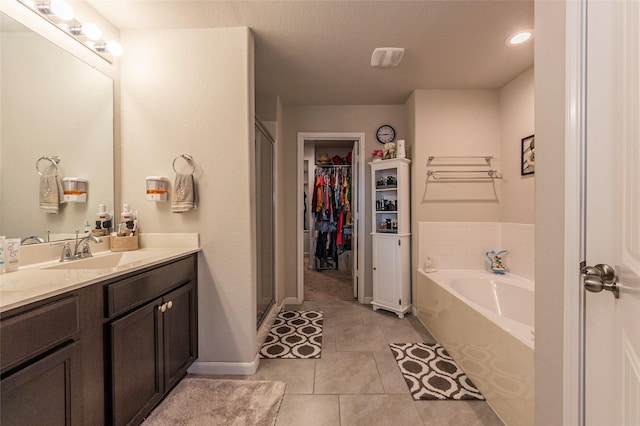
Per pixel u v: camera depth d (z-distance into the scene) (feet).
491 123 8.84
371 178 9.84
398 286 8.88
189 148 5.81
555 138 2.87
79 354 3.08
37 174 4.31
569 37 2.64
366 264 10.23
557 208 2.86
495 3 5.14
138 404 3.95
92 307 3.27
